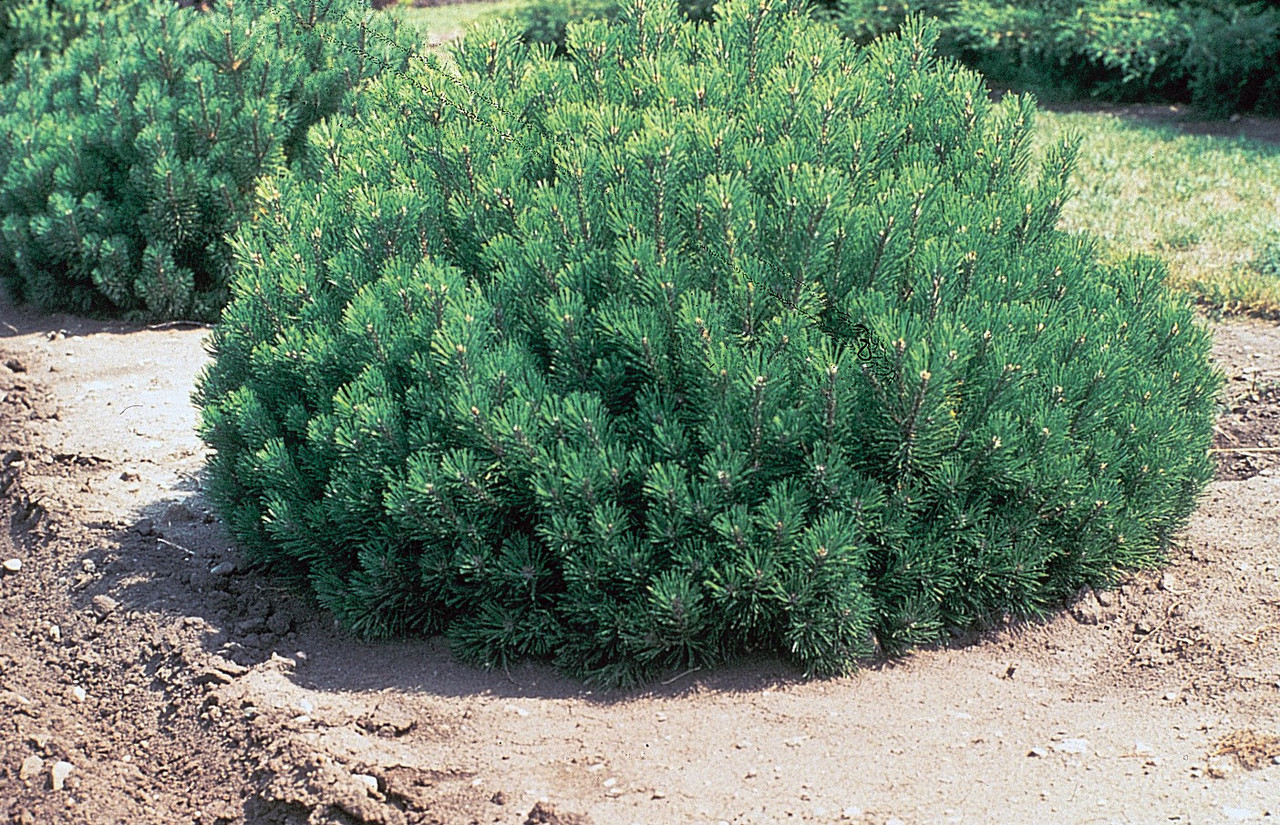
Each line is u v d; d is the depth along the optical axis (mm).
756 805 3188
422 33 8188
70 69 8758
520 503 3893
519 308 4098
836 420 3744
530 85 4785
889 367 3725
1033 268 4375
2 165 7977
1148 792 3229
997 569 3998
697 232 4047
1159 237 8117
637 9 5039
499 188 4277
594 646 3900
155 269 7418
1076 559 4184
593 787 3289
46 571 4723
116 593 4457
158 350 7160
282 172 7367
